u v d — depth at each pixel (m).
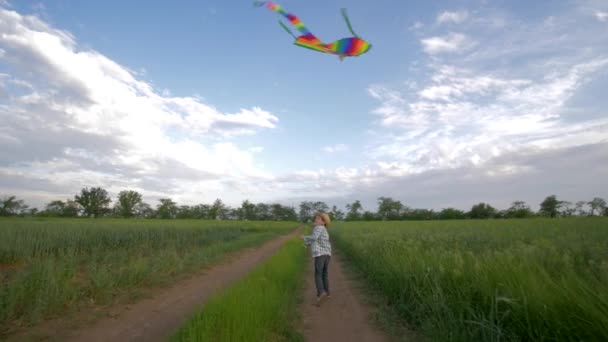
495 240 11.33
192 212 91.56
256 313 4.45
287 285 7.57
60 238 13.38
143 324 5.30
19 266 9.83
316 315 5.95
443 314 4.77
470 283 4.98
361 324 5.42
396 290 6.62
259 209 118.00
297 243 18.58
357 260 12.23
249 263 13.19
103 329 5.02
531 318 3.62
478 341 3.98
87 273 8.98
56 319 5.30
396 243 11.32
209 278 9.60
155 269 9.02
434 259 6.39
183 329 4.09
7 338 4.44
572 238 10.67
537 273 4.34
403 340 4.57
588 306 3.01
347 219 108.19
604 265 4.20
